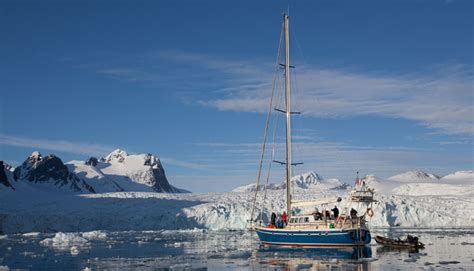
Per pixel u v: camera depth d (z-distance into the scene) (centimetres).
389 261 2961
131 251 4188
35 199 11044
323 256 3291
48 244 5241
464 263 2816
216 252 3916
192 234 7175
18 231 8725
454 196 10531
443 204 9506
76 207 9900
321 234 3825
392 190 13825
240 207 9269
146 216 9275
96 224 9088
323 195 10394
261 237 4353
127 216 9325
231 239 5759
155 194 11631
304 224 4000
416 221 8725
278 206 9550
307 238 3906
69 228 8931
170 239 5925
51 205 10162
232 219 9062
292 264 2908
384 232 6412
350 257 3209
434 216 8819
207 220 9069
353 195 3822
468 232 6203
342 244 3738
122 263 3228
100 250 4341
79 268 3008
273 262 3039
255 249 4009
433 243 4325
